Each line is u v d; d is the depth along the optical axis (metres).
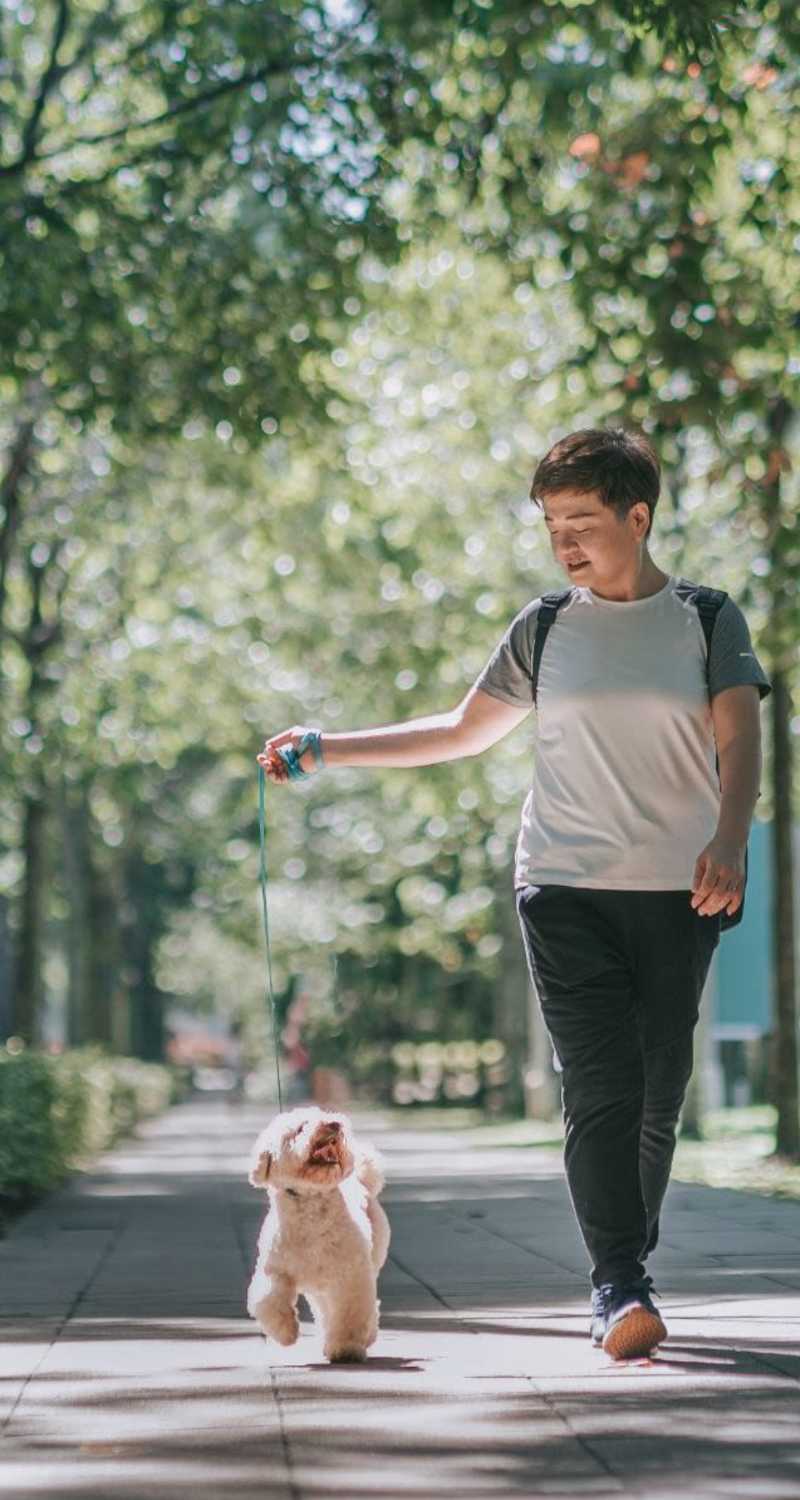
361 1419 6.90
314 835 60.75
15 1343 9.06
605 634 7.84
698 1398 7.13
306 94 22.19
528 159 21.44
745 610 23.14
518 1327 9.21
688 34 17.97
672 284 19.47
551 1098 44.44
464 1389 7.43
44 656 35.25
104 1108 33.84
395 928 61.25
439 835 49.34
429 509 36.25
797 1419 6.76
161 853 60.72
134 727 38.38
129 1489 5.92
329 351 24.52
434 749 8.26
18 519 30.70
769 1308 9.70
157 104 25.84
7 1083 21.03
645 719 7.74
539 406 31.20
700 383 19.27
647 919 7.76
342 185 22.64
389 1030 65.50
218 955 85.69
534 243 22.73
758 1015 40.91
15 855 49.75
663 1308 9.73
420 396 34.66
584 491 7.73
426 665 37.34
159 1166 29.28
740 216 20.52
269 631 38.31
